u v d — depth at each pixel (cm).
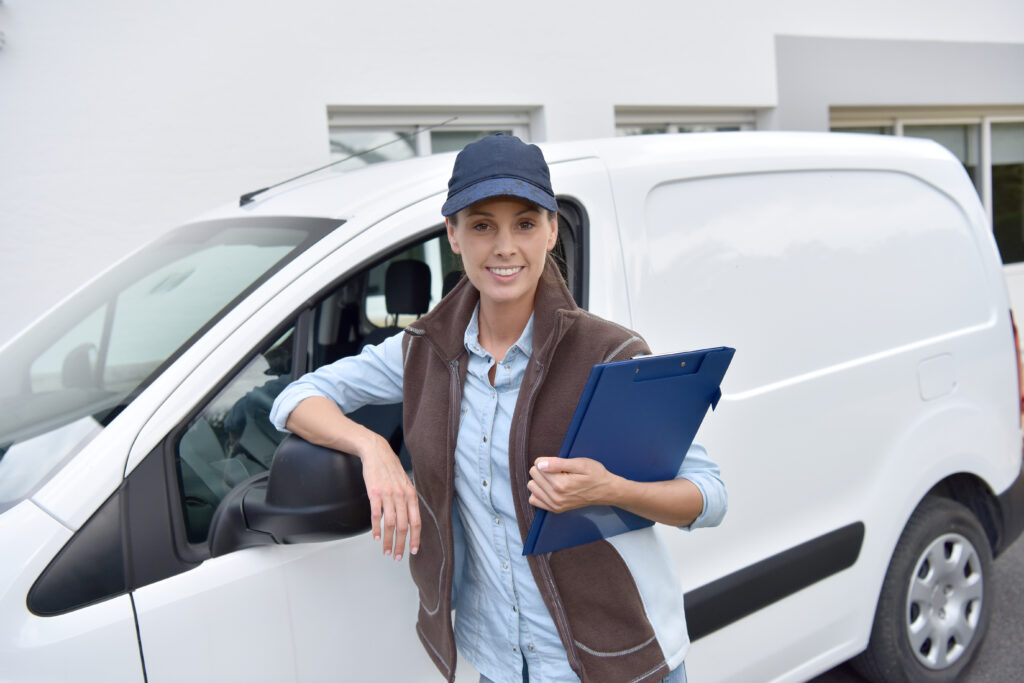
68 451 148
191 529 147
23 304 395
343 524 137
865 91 675
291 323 162
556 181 198
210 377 152
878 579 253
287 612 151
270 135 448
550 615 137
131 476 141
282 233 183
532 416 131
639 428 125
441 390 140
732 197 230
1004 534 294
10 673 127
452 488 138
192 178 429
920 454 259
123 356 169
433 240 182
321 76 458
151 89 414
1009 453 289
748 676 225
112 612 135
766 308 230
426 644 151
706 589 213
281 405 147
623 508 129
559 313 130
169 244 214
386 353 154
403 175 193
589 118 551
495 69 512
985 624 289
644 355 129
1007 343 289
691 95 591
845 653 250
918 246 268
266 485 149
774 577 226
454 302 143
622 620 137
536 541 127
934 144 288
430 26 488
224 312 161
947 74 717
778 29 627
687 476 137
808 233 243
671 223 217
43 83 388
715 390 129
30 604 131
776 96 631
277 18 442
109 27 400
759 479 224
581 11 538
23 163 388
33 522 134
